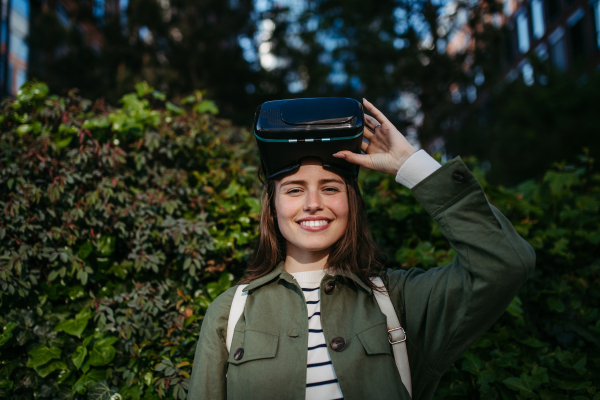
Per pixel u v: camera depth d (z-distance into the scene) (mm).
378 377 1066
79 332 1657
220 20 10094
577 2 15828
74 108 2029
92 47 8820
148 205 1847
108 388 1621
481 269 988
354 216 1270
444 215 1050
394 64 10828
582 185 2645
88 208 1806
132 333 1677
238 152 2297
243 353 1119
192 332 1690
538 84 11125
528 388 1589
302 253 1285
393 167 1135
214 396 1137
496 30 10562
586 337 1887
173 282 1835
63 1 9180
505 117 11125
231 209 1973
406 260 1928
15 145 1911
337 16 11148
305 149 1164
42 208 1808
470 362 1649
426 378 1153
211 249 1796
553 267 2145
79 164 1867
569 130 9820
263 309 1197
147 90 2250
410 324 1152
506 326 1831
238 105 10008
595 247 2225
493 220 1020
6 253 1631
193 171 2139
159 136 2012
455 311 1062
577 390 1646
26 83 2039
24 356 1671
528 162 10328
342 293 1230
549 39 17703
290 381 1067
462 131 11344
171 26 9328
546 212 2432
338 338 1120
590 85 10016
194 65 9148
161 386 1495
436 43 10625
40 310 1688
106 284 1825
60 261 1729
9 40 8031
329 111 1157
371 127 1278
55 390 1632
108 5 9898
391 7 10812
